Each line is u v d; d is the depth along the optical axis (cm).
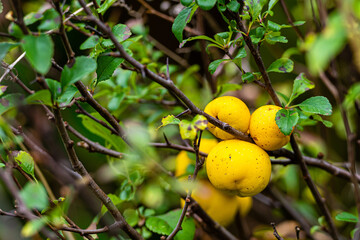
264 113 49
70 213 67
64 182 64
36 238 55
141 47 66
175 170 68
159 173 58
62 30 44
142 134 54
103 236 59
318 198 56
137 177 61
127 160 58
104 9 50
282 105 50
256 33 51
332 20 37
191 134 46
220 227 60
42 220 44
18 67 67
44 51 42
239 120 50
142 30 66
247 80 51
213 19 67
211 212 60
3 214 49
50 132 69
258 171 49
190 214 58
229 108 49
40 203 42
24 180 65
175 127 67
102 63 50
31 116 68
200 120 46
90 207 65
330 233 57
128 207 65
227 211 61
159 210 67
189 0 48
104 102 70
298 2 70
